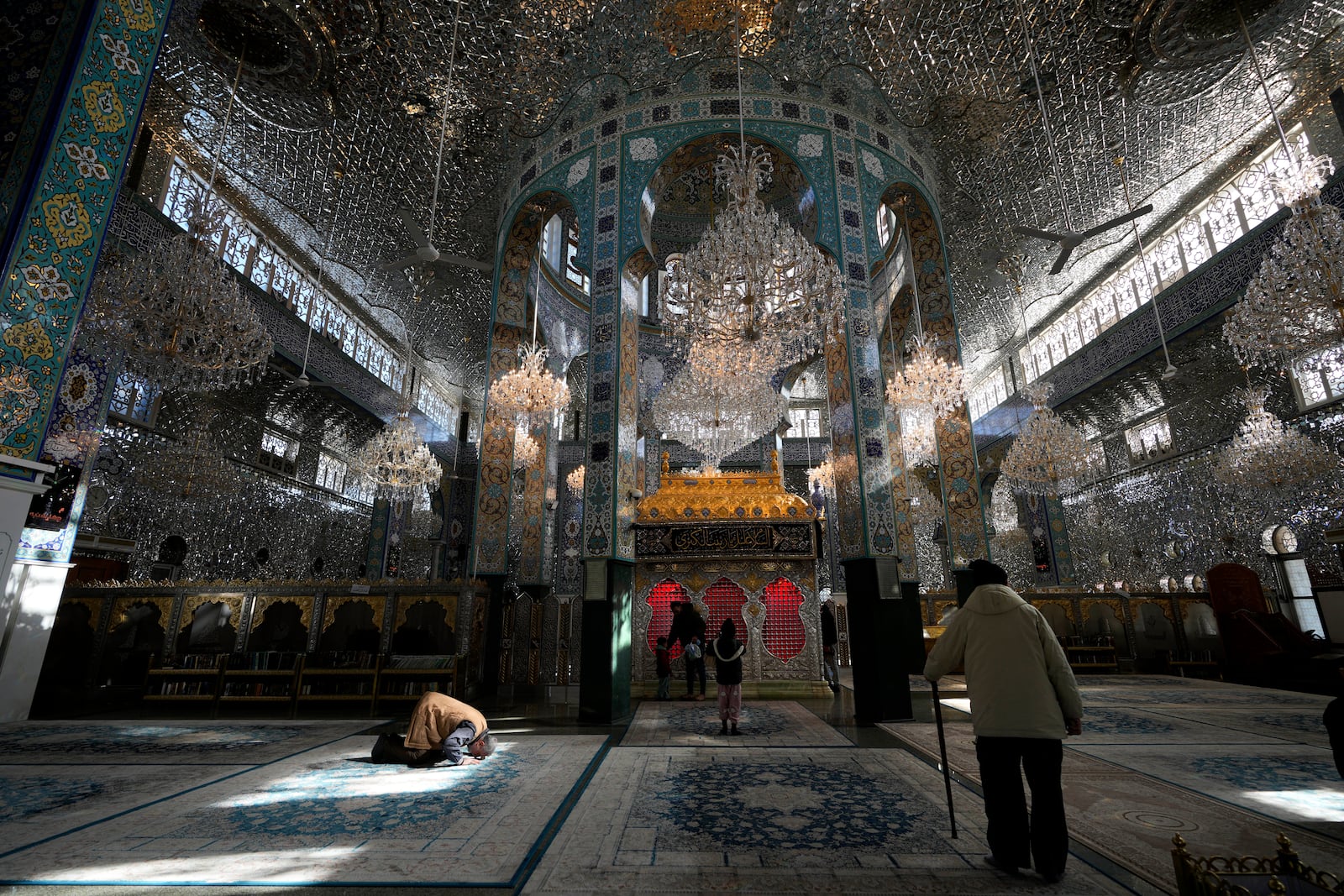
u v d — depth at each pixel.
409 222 6.77
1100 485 14.99
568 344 14.95
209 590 7.94
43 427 3.86
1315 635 9.76
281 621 8.84
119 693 7.63
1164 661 10.96
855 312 7.62
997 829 2.42
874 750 4.79
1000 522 17.59
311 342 12.52
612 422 7.34
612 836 2.83
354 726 6.17
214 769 4.23
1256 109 9.04
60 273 3.90
